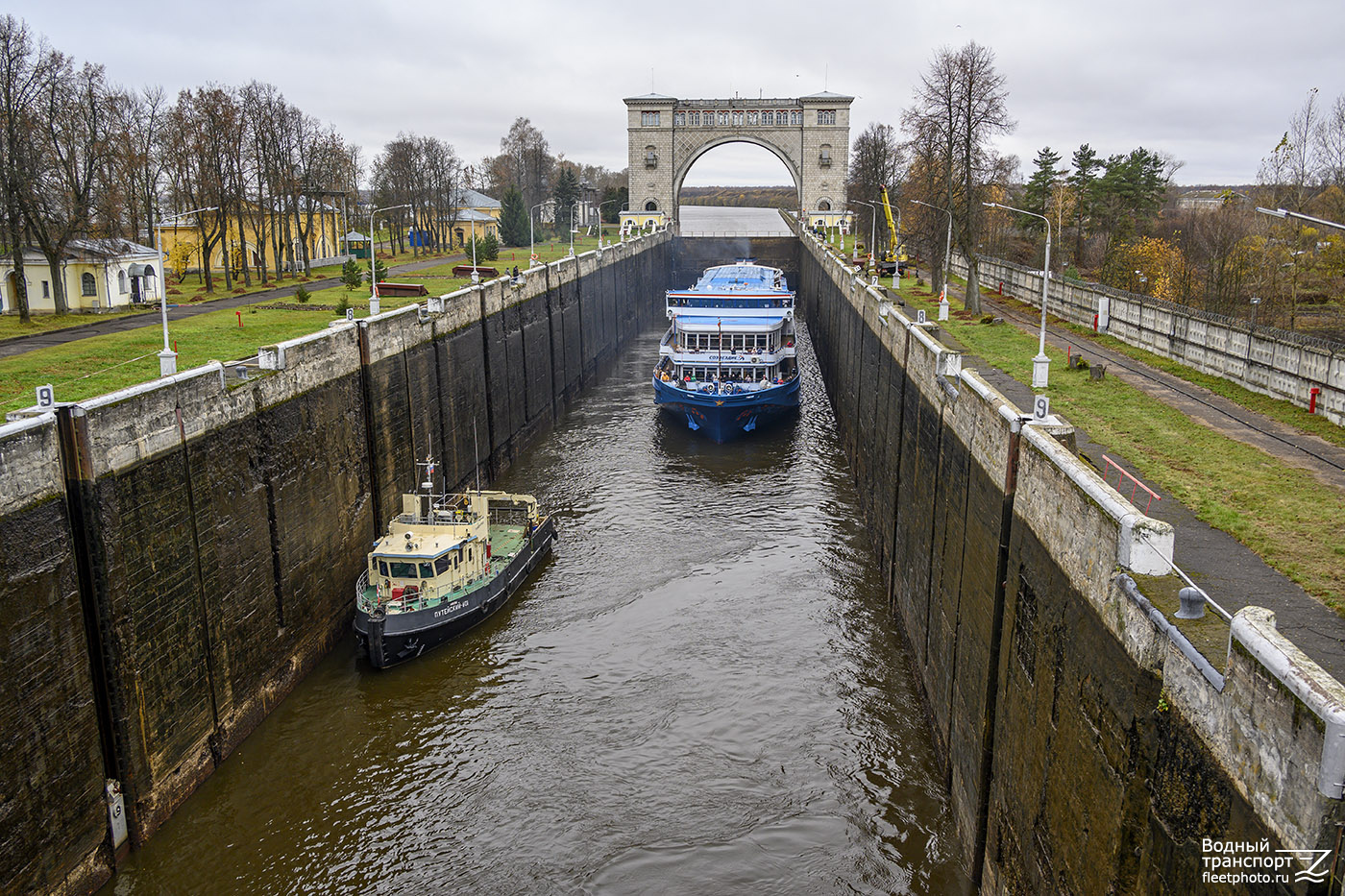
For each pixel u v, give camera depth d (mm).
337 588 35062
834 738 28734
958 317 57656
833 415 70812
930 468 31156
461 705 30516
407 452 42250
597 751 28109
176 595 25125
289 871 23453
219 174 79500
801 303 129500
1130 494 22906
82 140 67750
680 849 24156
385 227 138000
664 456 58312
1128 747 13891
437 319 46156
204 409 26547
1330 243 59438
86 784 21859
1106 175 101250
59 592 21094
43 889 20375
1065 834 16188
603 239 157625
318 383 33812
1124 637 14250
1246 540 19719
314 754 28000
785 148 142250
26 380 36750
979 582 23422
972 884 22328
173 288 80188
